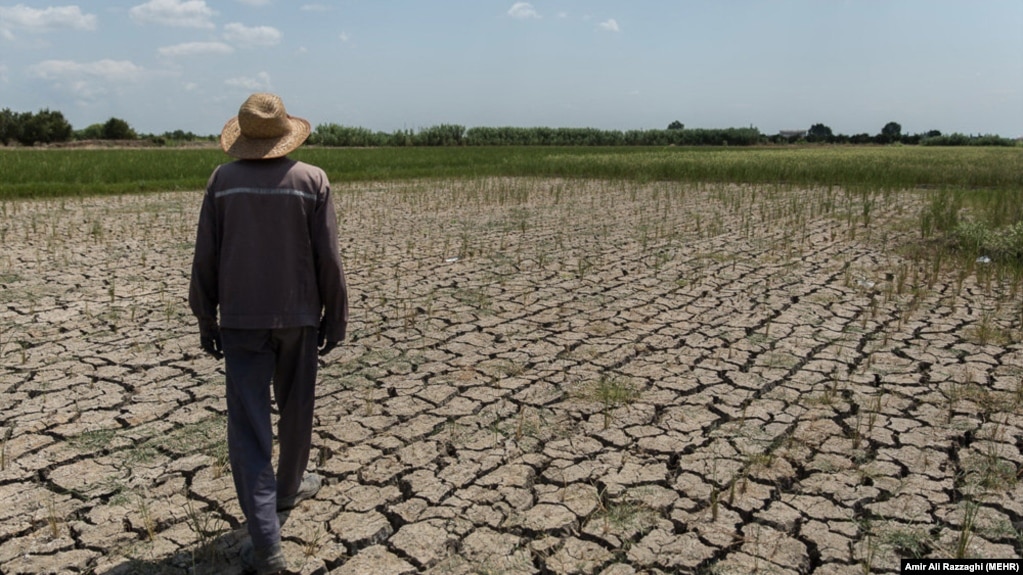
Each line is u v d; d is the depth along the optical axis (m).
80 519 3.24
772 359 5.21
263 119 2.78
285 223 2.78
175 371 4.94
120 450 3.84
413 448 3.89
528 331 5.90
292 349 2.90
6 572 2.87
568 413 4.33
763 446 3.91
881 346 5.48
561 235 10.45
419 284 7.46
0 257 8.47
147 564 2.93
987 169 21.81
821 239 10.06
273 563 2.69
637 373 4.97
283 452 3.09
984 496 3.39
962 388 4.64
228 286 2.76
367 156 33.66
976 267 8.02
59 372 4.89
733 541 3.08
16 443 3.89
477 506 3.34
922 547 3.03
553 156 31.50
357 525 3.19
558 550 3.03
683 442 3.96
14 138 50.88
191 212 12.54
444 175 22.00
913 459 3.75
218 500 3.38
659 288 7.30
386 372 4.98
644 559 2.96
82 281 7.38
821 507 3.33
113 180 17.91
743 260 8.65
